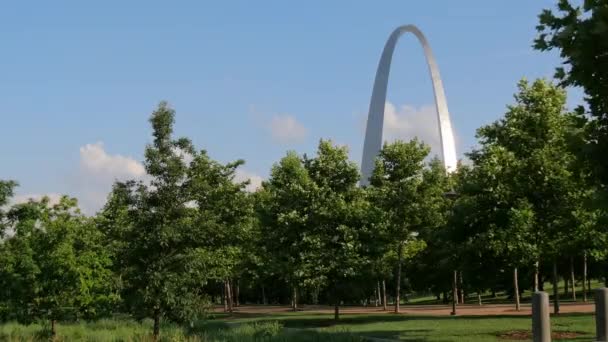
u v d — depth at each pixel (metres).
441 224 43.06
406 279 64.25
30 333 28.50
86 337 27.47
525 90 29.00
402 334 25.33
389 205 45.19
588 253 31.42
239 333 25.16
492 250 30.42
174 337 23.47
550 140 27.70
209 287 67.94
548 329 8.46
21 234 27.34
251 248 47.81
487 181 27.48
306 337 23.28
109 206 40.56
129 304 23.03
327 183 37.72
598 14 8.95
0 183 25.36
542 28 9.84
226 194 45.78
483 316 35.00
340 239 36.84
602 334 8.38
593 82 9.48
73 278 28.19
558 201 27.16
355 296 38.22
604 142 9.73
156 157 22.98
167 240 22.09
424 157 46.47
